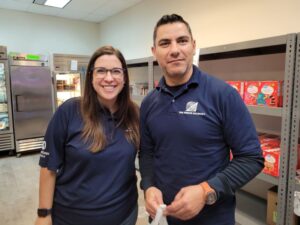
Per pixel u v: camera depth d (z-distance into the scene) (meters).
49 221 1.14
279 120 2.24
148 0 3.94
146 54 4.12
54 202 1.16
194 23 3.08
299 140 1.77
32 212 2.46
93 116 1.12
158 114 1.07
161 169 1.06
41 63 4.57
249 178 0.89
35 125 4.58
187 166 0.98
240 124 0.92
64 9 4.62
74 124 1.11
